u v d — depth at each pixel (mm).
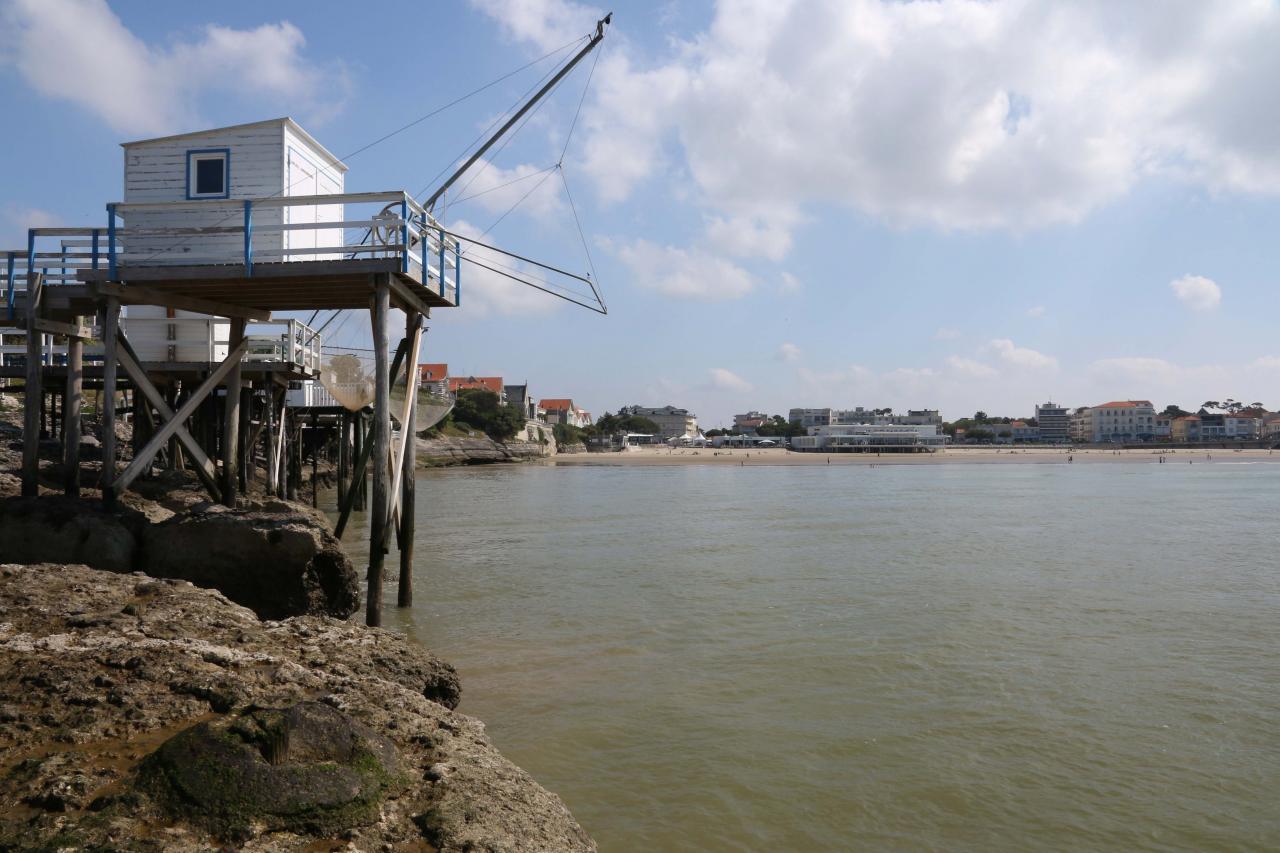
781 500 47031
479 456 104688
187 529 12281
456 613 15398
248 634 7504
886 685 11453
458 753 5531
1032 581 19266
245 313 16438
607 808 7754
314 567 12641
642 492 54250
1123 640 13883
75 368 14992
